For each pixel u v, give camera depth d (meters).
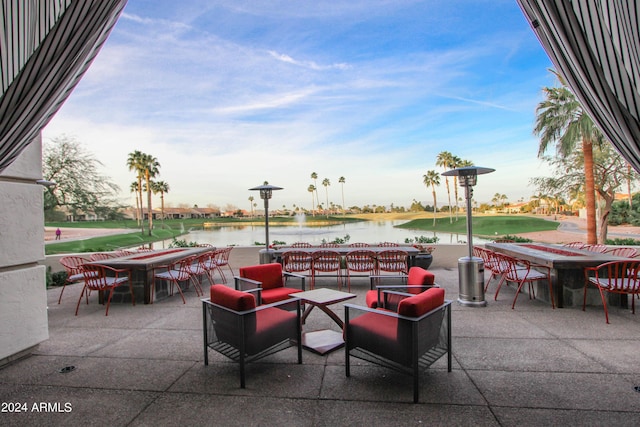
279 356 3.00
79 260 5.93
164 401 2.26
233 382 2.52
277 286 4.24
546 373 2.57
